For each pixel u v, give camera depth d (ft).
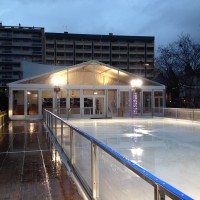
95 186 13.84
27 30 290.56
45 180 18.57
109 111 104.78
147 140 42.96
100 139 44.24
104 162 12.56
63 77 102.17
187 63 134.72
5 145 34.14
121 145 38.09
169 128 62.18
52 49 292.61
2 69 284.00
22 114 95.71
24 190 16.53
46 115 61.98
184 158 29.32
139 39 313.53
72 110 97.81
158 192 7.05
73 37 297.53
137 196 9.20
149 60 313.94
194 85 138.10
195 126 67.00
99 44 304.09
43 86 98.07
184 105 139.44
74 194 15.75
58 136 33.60
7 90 105.70
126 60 309.63
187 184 20.58
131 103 107.04
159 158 29.40
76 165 19.97
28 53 289.53
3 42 286.05
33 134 45.93
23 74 133.28
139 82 98.99
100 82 106.22
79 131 18.28
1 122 62.59
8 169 21.67
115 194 11.19
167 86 142.00
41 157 26.35
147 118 96.89
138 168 8.62
